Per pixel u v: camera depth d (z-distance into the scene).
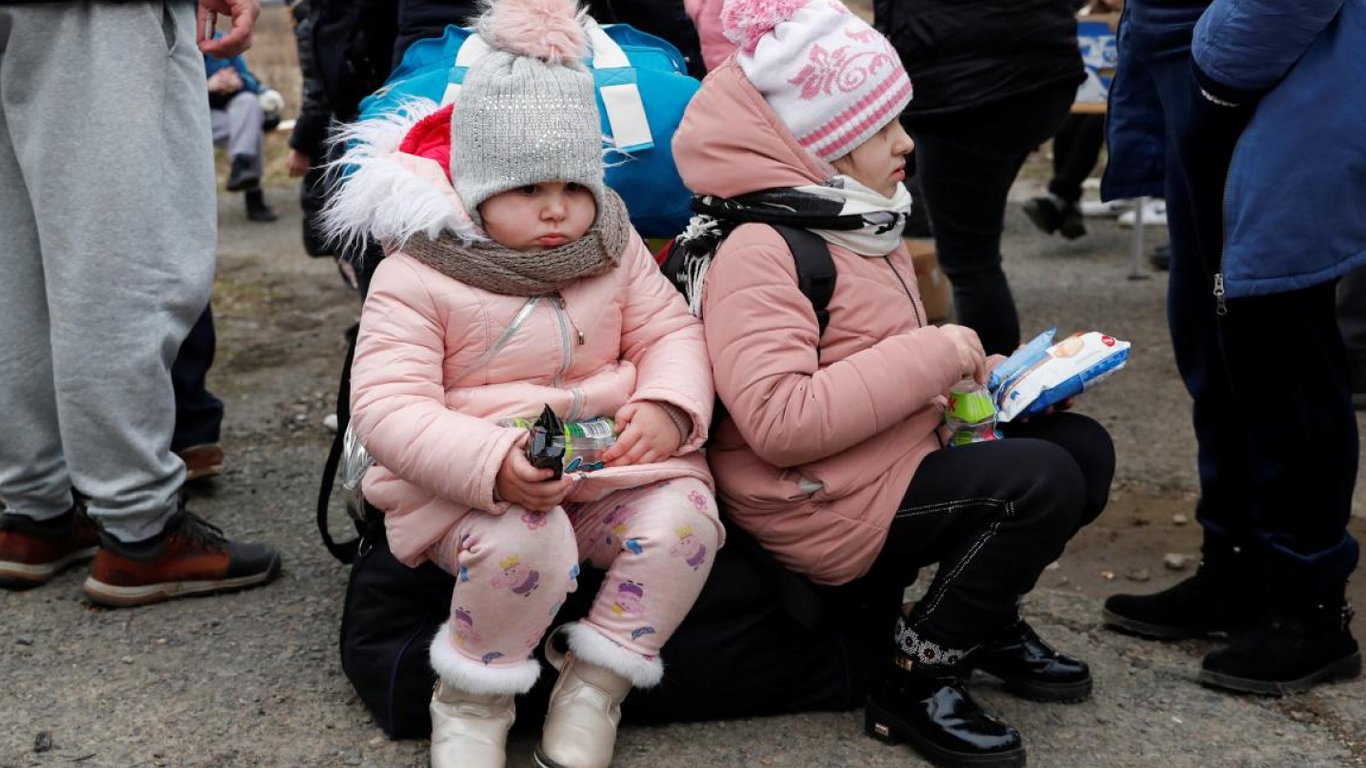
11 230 3.13
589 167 2.38
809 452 2.41
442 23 3.14
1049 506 2.37
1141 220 6.70
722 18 2.55
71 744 2.60
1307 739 2.62
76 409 3.02
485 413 2.41
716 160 2.50
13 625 3.12
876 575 2.67
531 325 2.43
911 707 2.51
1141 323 5.88
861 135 2.49
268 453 4.43
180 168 3.04
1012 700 2.76
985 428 2.53
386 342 2.35
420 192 2.35
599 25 3.06
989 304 4.02
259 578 3.31
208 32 3.43
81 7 2.87
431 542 2.38
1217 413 2.93
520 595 2.29
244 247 8.12
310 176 4.55
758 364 2.42
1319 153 2.46
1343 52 2.48
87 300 2.96
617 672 2.39
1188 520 3.80
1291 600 2.78
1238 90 2.48
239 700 2.76
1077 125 7.12
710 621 2.58
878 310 2.52
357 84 3.72
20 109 2.93
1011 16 3.65
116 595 3.18
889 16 3.79
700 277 2.60
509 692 2.37
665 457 2.45
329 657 2.95
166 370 3.10
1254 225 2.51
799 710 2.69
